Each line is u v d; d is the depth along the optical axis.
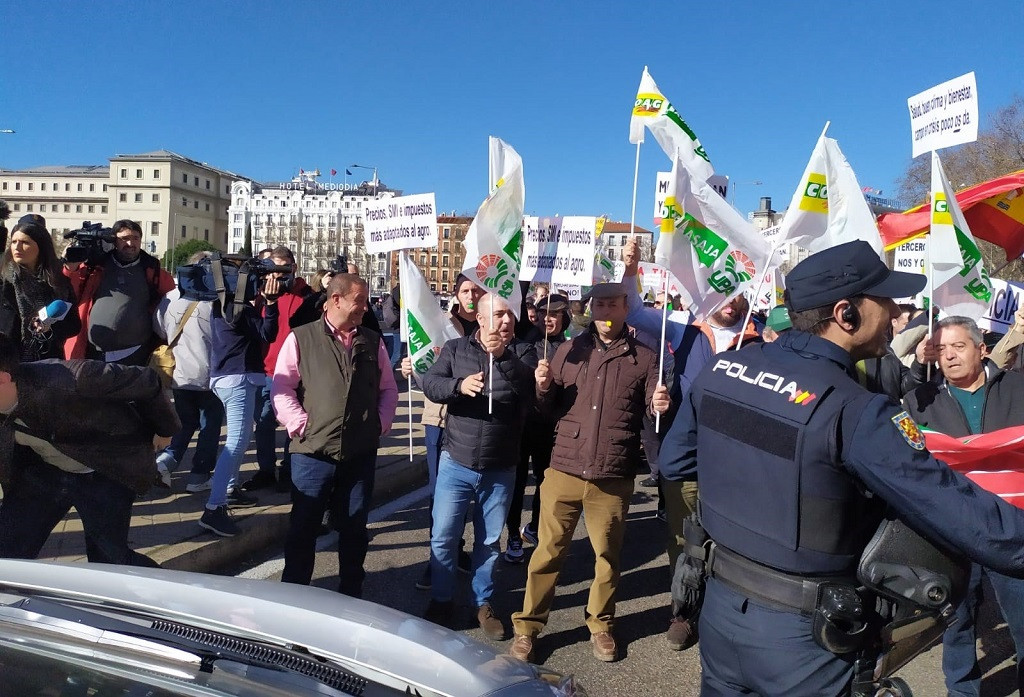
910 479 1.80
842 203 3.91
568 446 4.12
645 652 4.25
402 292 5.34
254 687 1.55
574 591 5.15
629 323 5.07
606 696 3.74
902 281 2.07
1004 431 2.59
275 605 2.05
